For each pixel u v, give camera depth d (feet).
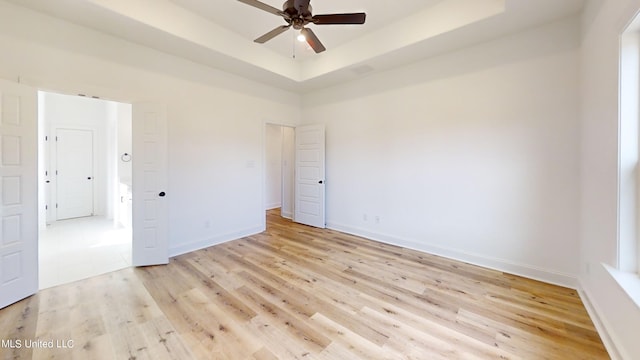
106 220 18.92
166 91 11.62
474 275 9.92
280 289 8.86
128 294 8.47
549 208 9.26
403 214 13.17
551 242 9.25
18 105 7.91
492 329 6.75
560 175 9.03
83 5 8.22
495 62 10.22
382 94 13.76
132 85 10.59
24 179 8.07
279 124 16.84
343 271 10.31
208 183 13.32
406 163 12.95
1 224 7.54
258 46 13.07
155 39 10.33
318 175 16.85
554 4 8.07
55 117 18.72
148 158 10.71
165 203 11.00
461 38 10.16
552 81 9.07
